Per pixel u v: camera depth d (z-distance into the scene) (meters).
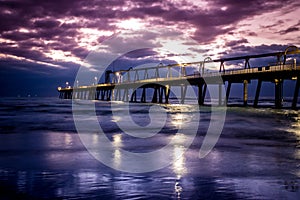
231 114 36.34
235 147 13.30
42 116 36.12
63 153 11.59
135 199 6.29
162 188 7.00
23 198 6.35
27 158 10.55
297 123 25.67
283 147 13.29
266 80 46.62
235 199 6.27
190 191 6.79
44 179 7.74
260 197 6.40
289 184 7.32
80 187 7.08
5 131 19.67
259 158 10.71
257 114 35.53
